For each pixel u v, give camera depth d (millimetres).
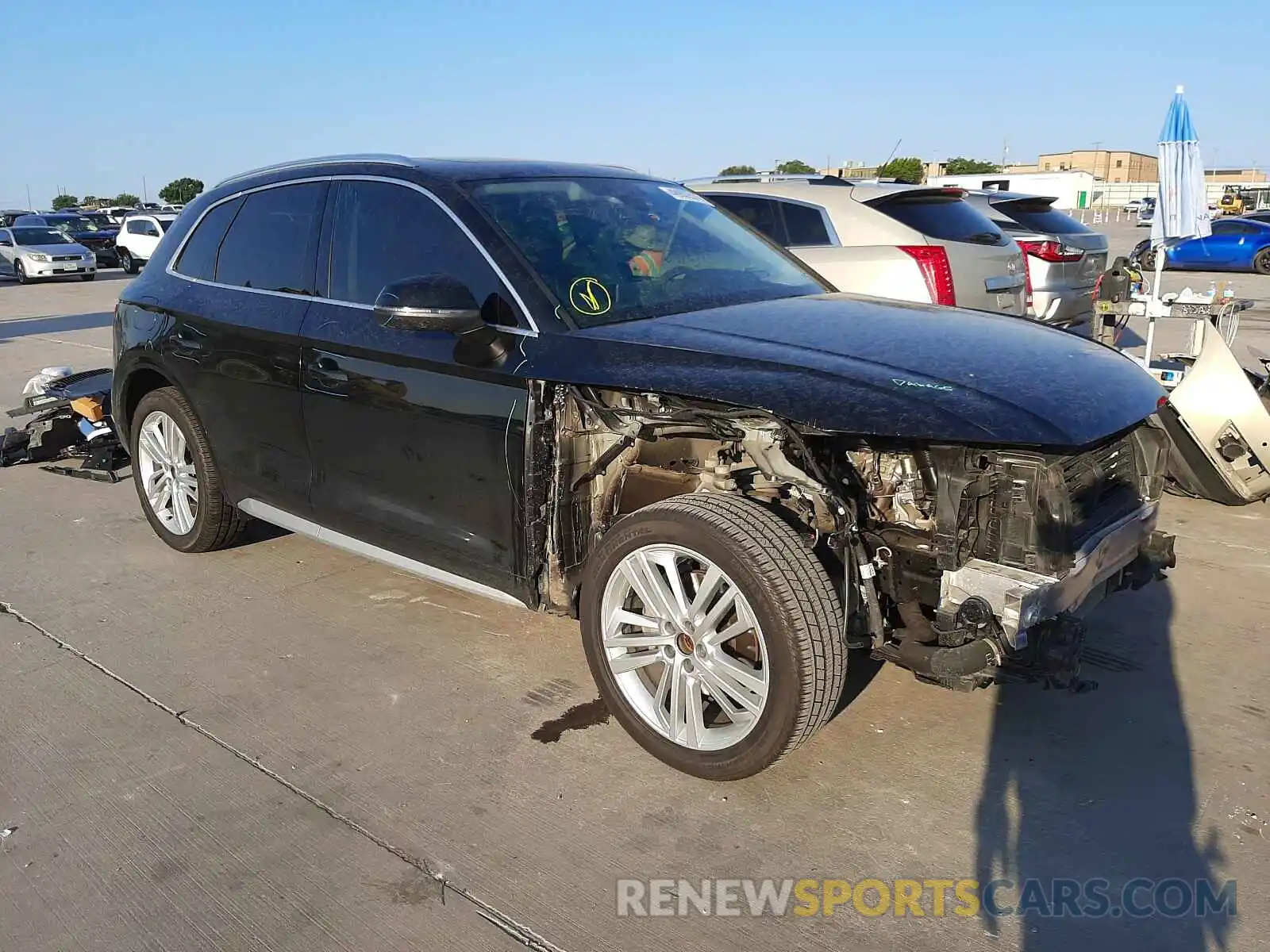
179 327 4406
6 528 5434
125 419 4984
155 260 4809
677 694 2920
